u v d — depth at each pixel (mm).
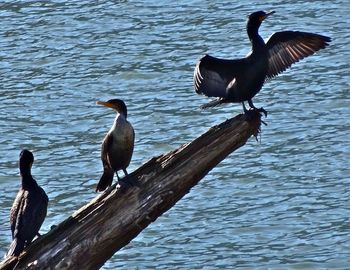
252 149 25609
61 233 13008
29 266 12859
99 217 13055
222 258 21531
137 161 24781
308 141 25766
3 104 28531
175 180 13234
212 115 26906
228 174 24484
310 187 23891
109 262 21438
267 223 22656
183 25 32844
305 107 27406
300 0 34219
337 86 28406
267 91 28344
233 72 13969
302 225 22578
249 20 14289
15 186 24328
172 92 28547
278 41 14352
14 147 26172
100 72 30078
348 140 25703
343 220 22688
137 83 29344
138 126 26750
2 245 22016
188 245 21938
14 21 33875
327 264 21359
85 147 25953
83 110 27984
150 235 22281
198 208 23203
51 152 25797
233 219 22797
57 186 24031
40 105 28391
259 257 21578
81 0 35156
